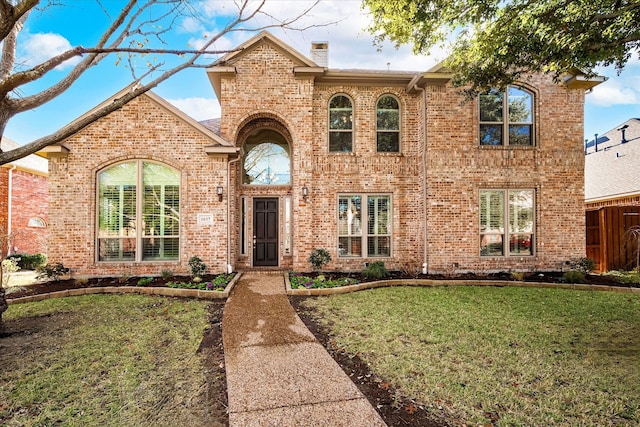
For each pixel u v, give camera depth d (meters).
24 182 14.02
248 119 9.91
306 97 9.84
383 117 10.51
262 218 10.67
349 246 10.28
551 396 3.28
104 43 3.97
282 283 8.40
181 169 9.26
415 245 10.23
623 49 5.60
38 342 4.77
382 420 2.88
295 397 3.27
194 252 9.22
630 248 10.80
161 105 9.21
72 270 8.88
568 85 9.98
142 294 7.61
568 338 4.86
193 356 4.33
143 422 2.94
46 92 3.98
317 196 10.17
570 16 5.52
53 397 3.36
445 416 2.96
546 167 9.95
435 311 6.22
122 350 4.49
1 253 5.66
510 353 4.32
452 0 6.75
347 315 5.99
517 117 10.02
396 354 4.30
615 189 12.77
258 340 4.83
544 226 9.89
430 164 9.66
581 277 8.67
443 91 9.73
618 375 3.72
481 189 9.87
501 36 6.60
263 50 9.77
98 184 9.12
